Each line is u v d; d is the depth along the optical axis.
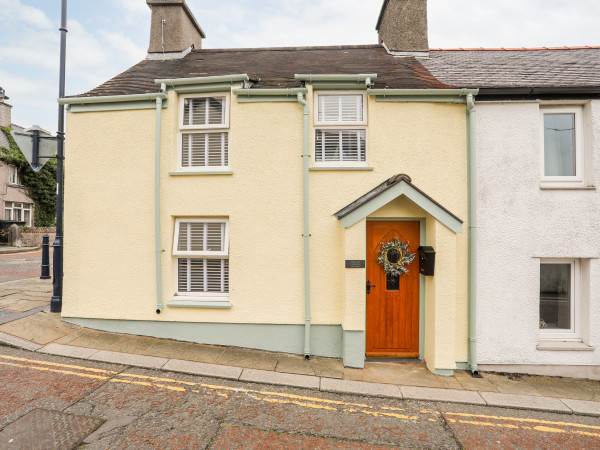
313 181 5.58
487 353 5.39
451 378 5.03
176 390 4.20
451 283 5.11
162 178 5.71
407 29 7.60
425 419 3.92
